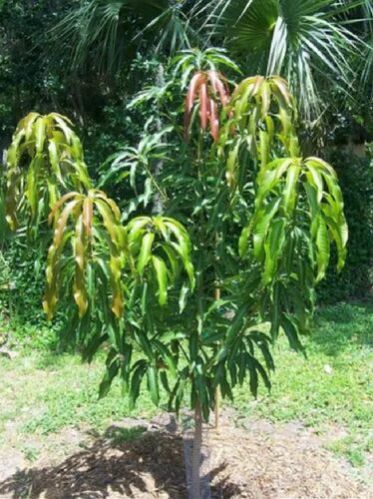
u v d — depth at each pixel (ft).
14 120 25.29
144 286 8.28
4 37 23.61
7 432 13.19
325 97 19.30
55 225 7.49
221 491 10.64
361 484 10.88
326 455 11.89
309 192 7.12
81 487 10.79
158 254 8.70
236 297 8.42
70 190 8.82
